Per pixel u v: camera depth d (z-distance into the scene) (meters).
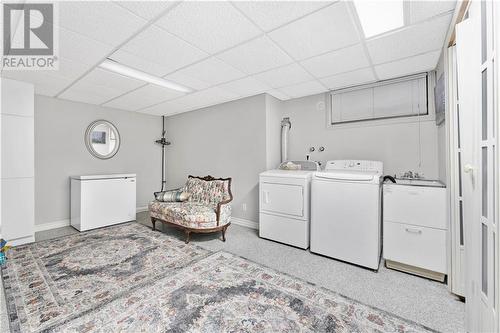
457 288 1.78
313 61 2.34
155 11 1.56
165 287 1.91
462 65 1.26
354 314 1.59
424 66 2.42
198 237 3.18
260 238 3.15
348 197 2.38
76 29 1.77
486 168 1.10
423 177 2.58
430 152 2.55
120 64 2.42
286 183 2.88
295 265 2.33
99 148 4.15
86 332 1.40
